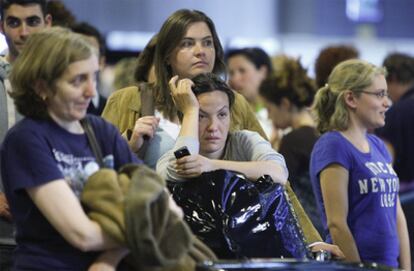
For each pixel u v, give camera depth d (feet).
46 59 18.71
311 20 71.51
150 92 25.41
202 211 21.34
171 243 18.61
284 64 35.63
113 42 63.57
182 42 25.12
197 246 20.03
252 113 26.32
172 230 18.70
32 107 19.07
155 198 18.38
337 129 27.27
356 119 27.25
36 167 18.62
